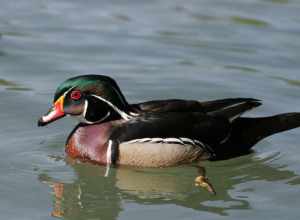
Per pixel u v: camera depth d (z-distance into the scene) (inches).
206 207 496.1
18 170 542.3
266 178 546.9
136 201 507.5
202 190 525.7
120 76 720.3
